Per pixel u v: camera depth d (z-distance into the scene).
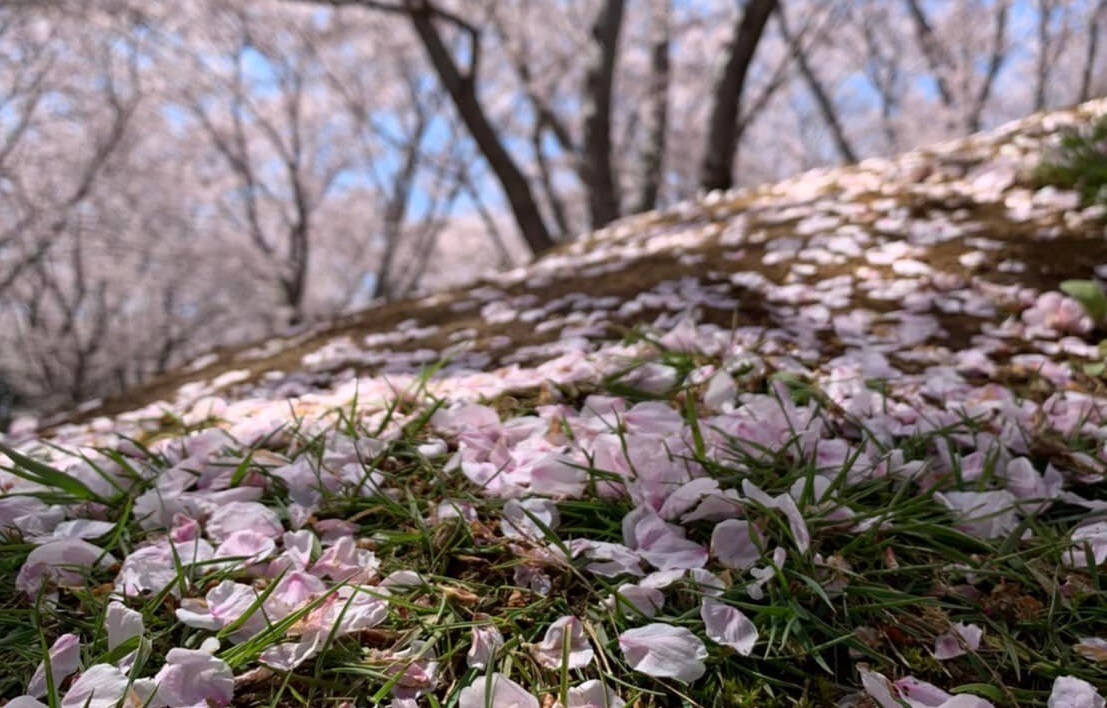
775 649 0.80
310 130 15.55
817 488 1.00
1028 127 3.34
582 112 8.05
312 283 18.83
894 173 3.23
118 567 0.95
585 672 0.77
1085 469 1.15
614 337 2.05
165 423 1.81
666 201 16.50
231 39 10.38
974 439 1.23
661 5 9.94
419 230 17.64
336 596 0.84
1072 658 0.81
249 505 1.01
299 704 0.73
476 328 2.40
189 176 13.55
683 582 0.86
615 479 1.04
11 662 0.79
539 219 6.91
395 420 1.34
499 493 1.05
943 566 0.90
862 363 1.62
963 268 2.28
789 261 2.54
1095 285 1.89
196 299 14.55
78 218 9.85
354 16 11.42
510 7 10.82
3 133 9.23
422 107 16.16
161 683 0.70
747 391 1.40
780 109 17.95
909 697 0.73
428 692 0.73
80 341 12.30
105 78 10.13
